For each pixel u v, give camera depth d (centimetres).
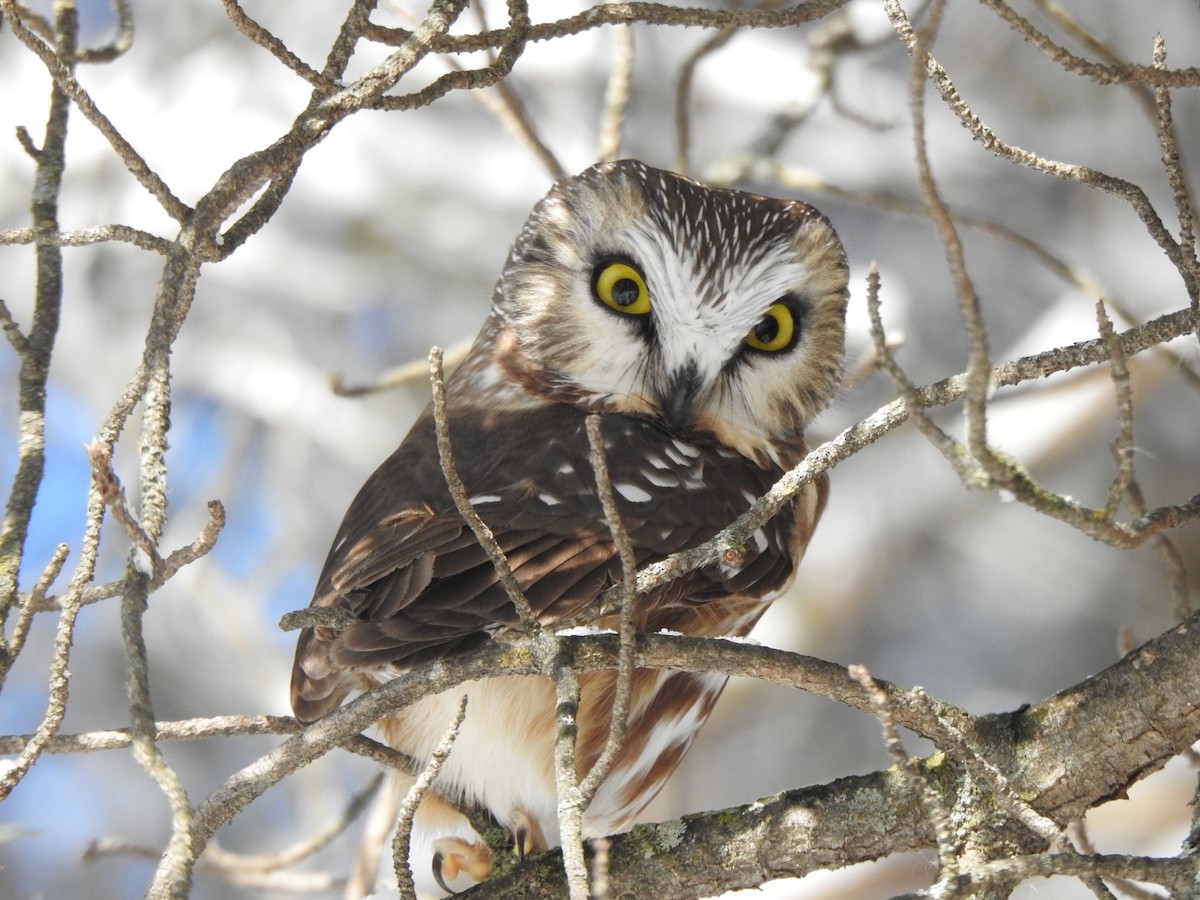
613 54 1566
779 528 889
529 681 770
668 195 936
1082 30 938
